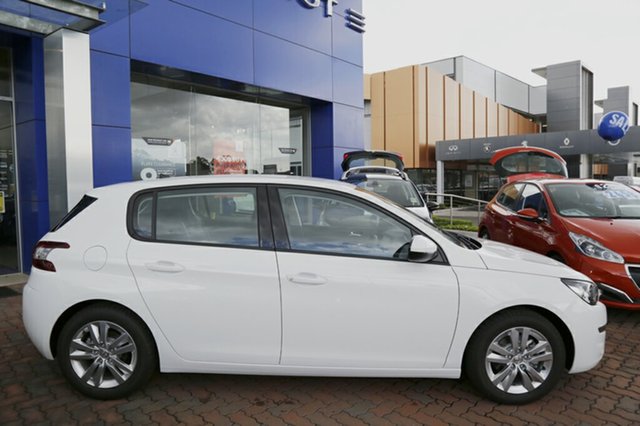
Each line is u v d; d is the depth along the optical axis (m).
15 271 7.26
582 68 38.09
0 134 7.09
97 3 5.84
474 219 18.25
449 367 3.23
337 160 11.84
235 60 9.27
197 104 9.68
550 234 5.74
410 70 28.50
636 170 46.44
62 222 3.54
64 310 3.28
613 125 19.17
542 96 45.78
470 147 26.64
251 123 10.80
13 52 7.02
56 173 6.49
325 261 3.22
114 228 3.38
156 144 8.98
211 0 8.79
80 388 3.34
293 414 3.19
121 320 3.26
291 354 3.22
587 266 4.98
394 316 3.17
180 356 3.26
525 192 7.04
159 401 3.37
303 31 10.71
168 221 3.39
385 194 8.71
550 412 3.21
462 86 32.97
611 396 3.43
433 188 29.50
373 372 3.23
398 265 3.22
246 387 3.58
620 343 4.46
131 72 8.52
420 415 3.17
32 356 4.16
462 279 3.20
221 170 10.17
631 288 4.75
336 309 3.17
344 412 3.22
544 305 3.21
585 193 6.31
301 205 3.39
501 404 3.30
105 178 7.36
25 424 3.07
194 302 3.21
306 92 10.83
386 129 29.53
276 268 3.20
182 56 8.35
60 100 6.32
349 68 12.05
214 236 3.34
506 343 3.30
